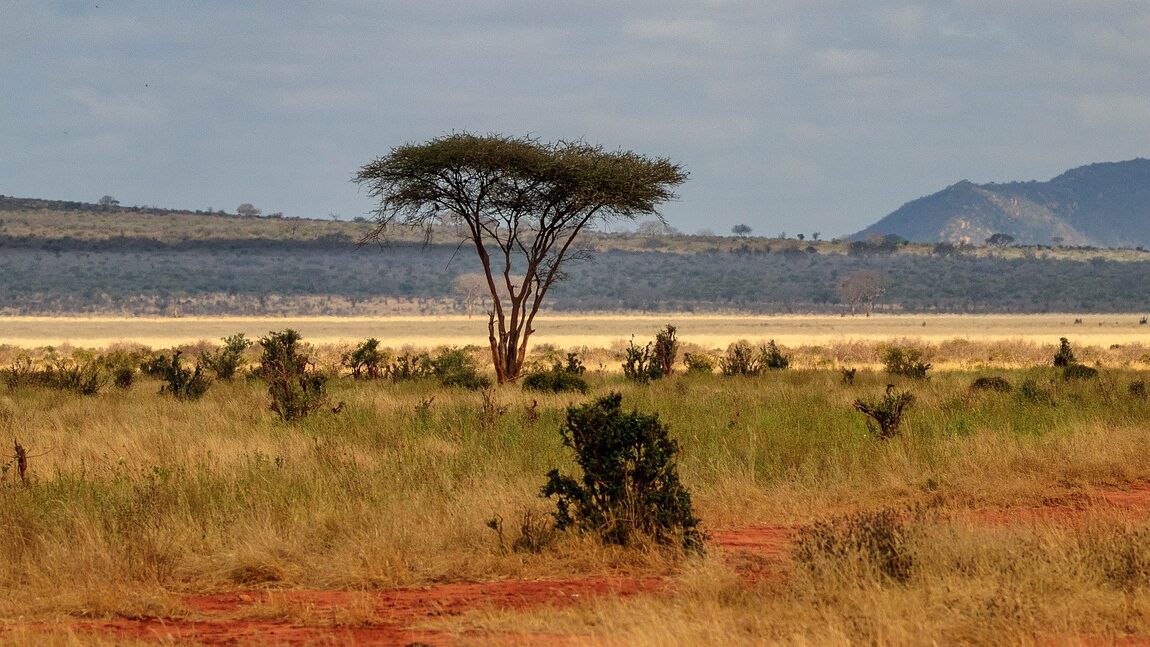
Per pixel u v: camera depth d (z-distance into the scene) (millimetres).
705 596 29609
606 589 32062
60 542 35188
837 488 47094
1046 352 198875
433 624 28109
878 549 31938
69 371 107250
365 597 31172
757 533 40156
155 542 35188
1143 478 50938
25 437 60656
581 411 38531
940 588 29031
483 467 48312
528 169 108125
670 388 97500
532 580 33531
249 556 34156
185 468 46438
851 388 96625
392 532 36500
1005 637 26078
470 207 112875
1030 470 51062
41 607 30328
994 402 74812
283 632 27922
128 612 29859
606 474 38000
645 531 36656
